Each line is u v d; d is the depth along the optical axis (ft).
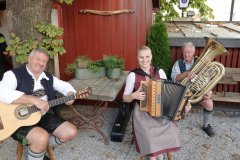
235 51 15.17
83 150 10.79
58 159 10.15
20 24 10.62
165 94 8.43
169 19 27.68
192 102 10.53
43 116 9.16
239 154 10.41
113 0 14.16
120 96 14.93
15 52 10.49
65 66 15.42
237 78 13.46
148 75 9.07
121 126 11.69
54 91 9.63
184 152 10.57
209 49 10.52
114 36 14.74
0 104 8.20
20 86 8.57
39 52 8.46
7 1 10.75
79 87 11.28
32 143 8.18
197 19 28.50
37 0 10.47
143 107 8.57
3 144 11.32
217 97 13.57
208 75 10.50
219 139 11.59
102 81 12.20
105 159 10.16
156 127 8.48
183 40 15.31
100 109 13.21
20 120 8.25
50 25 10.67
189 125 12.95
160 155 9.19
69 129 8.82
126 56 14.94
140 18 14.48
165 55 14.49
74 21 14.74
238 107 14.51
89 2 14.34
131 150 10.78
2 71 16.37
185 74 11.42
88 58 13.96
